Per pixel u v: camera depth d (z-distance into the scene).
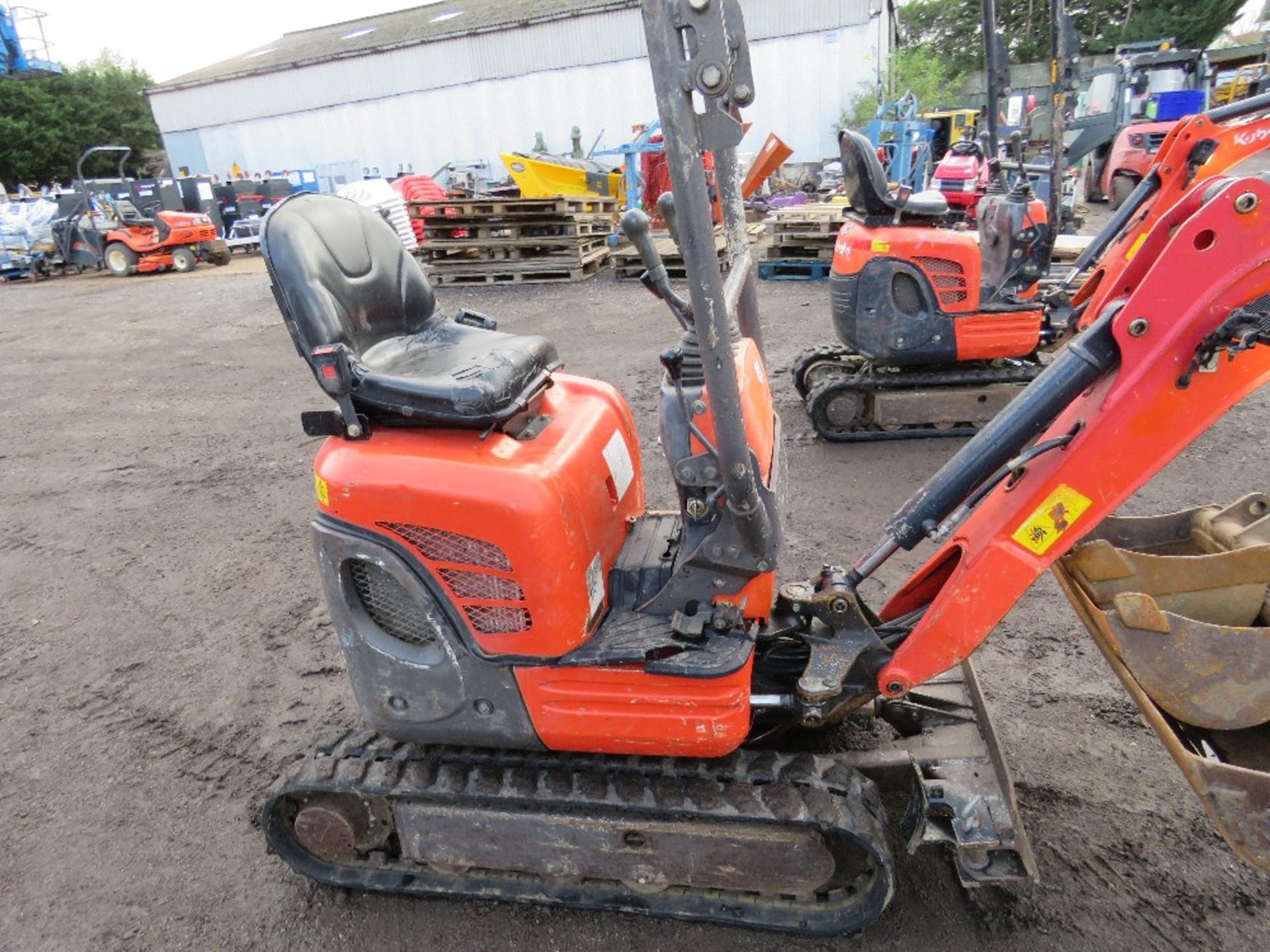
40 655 4.00
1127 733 2.97
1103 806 2.68
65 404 8.21
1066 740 2.96
